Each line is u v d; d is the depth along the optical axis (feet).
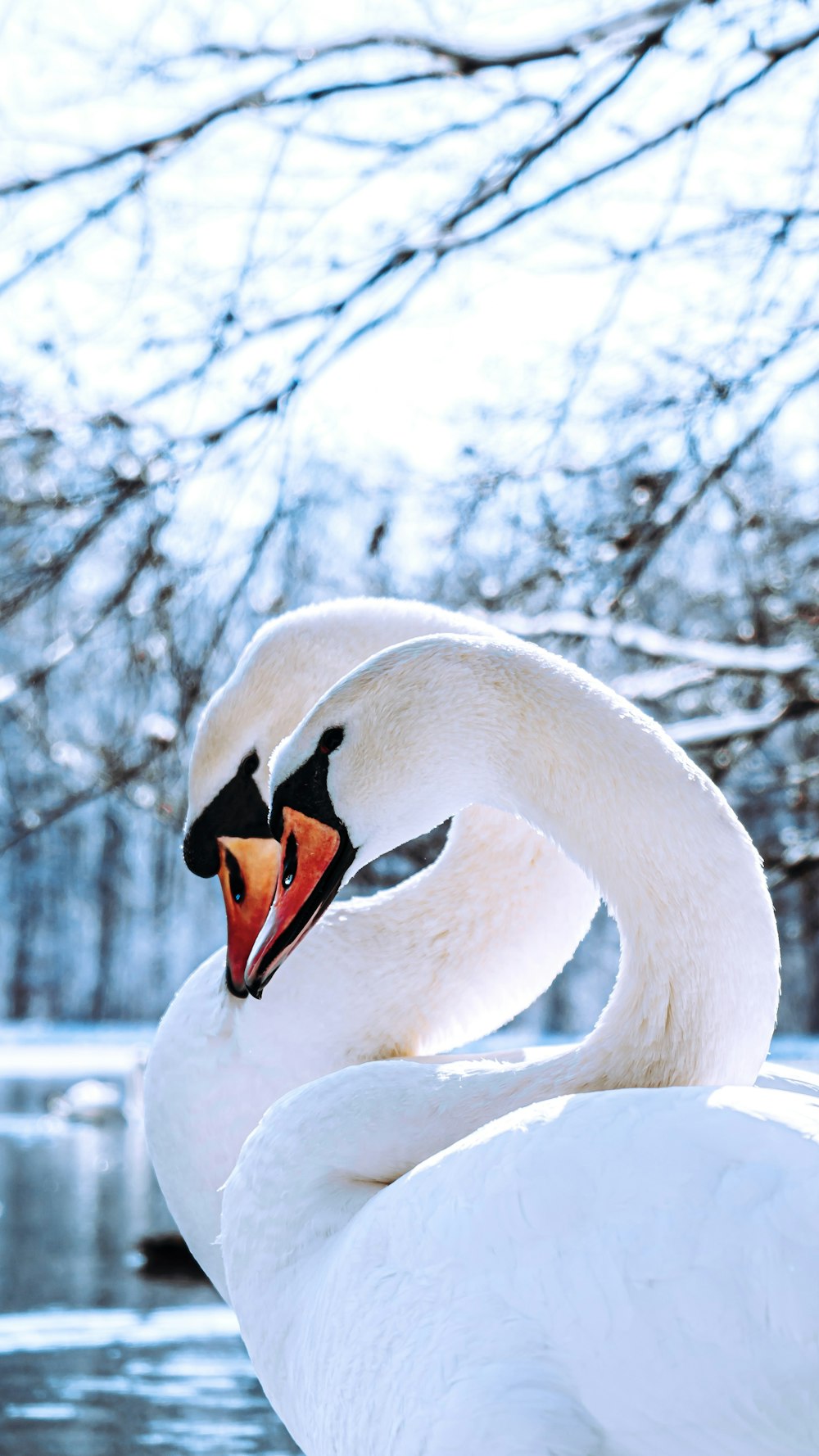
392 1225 10.30
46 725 28.45
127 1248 40.55
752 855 11.28
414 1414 9.40
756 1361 8.66
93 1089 78.38
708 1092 9.77
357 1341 10.04
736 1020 11.14
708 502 29.53
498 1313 9.40
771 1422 8.64
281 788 12.49
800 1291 8.63
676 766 11.41
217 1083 14.24
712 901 11.13
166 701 28.25
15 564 26.37
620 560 28.81
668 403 26.96
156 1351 29.30
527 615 29.40
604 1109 9.82
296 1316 11.14
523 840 14.75
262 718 15.90
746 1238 8.86
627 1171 9.36
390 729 12.17
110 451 26.03
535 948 14.78
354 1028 14.34
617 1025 11.53
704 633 32.78
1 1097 88.84
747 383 26.55
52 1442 23.20
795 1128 9.26
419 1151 11.66
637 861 11.30
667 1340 8.86
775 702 29.91
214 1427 24.07
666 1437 8.87
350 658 15.97
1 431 25.36
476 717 11.93
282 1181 11.72
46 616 28.66
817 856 31.27
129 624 27.37
